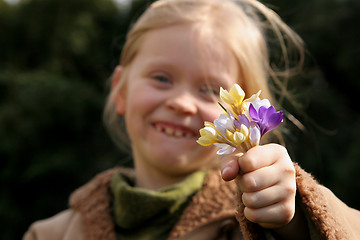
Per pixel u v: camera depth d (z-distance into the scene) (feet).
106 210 2.07
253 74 2.09
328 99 8.90
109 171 2.26
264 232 1.36
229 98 1.28
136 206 1.93
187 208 1.90
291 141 3.35
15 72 11.16
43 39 11.77
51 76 10.73
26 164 9.71
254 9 2.49
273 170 1.27
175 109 1.94
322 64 9.45
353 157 7.51
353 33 9.21
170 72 2.00
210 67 1.97
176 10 2.09
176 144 1.95
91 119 10.41
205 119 1.95
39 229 2.34
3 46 11.87
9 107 10.03
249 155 1.25
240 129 1.24
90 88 11.05
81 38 11.64
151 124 2.00
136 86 2.06
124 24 12.10
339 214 1.40
